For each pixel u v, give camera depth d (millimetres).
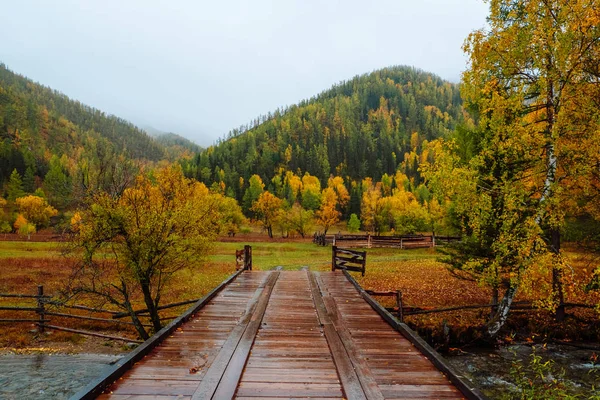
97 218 9977
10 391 9219
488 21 10875
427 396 4562
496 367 10156
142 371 5262
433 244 38156
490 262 11453
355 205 104000
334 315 8945
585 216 13523
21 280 21312
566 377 9438
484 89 10680
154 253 10430
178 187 13906
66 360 11148
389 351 6344
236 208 62281
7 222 71625
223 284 12461
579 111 10266
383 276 21328
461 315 13852
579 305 12602
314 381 5070
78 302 16047
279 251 40094
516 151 10805
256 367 5582
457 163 11477
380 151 185375
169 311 15164
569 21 9555
